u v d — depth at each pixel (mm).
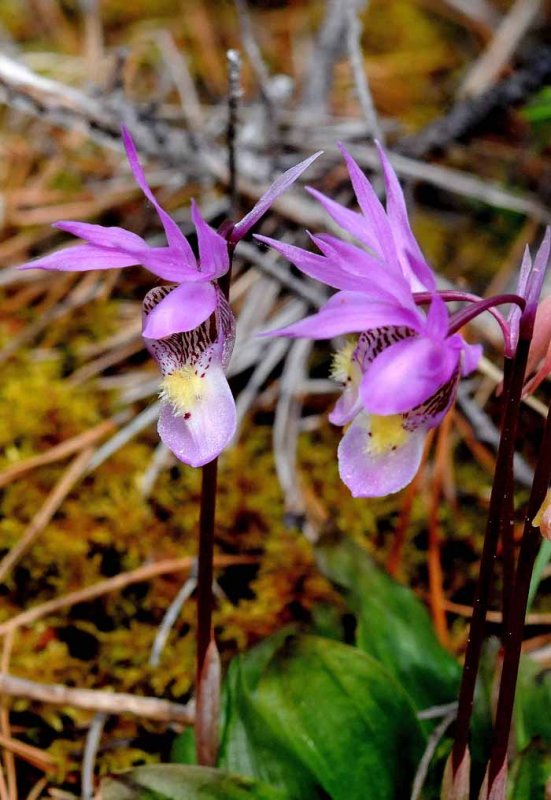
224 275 129
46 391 222
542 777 144
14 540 200
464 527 211
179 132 251
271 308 237
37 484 209
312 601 195
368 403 116
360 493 127
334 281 119
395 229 127
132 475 213
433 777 153
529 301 116
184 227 250
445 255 259
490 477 220
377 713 151
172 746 161
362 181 123
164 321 123
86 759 166
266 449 223
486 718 163
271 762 154
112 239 126
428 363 117
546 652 184
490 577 126
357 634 168
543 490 122
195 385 130
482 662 169
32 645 186
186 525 207
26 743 174
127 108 240
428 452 212
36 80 232
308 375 235
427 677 168
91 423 220
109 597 194
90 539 202
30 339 236
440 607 193
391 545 209
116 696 172
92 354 234
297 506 204
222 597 198
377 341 126
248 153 251
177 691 181
